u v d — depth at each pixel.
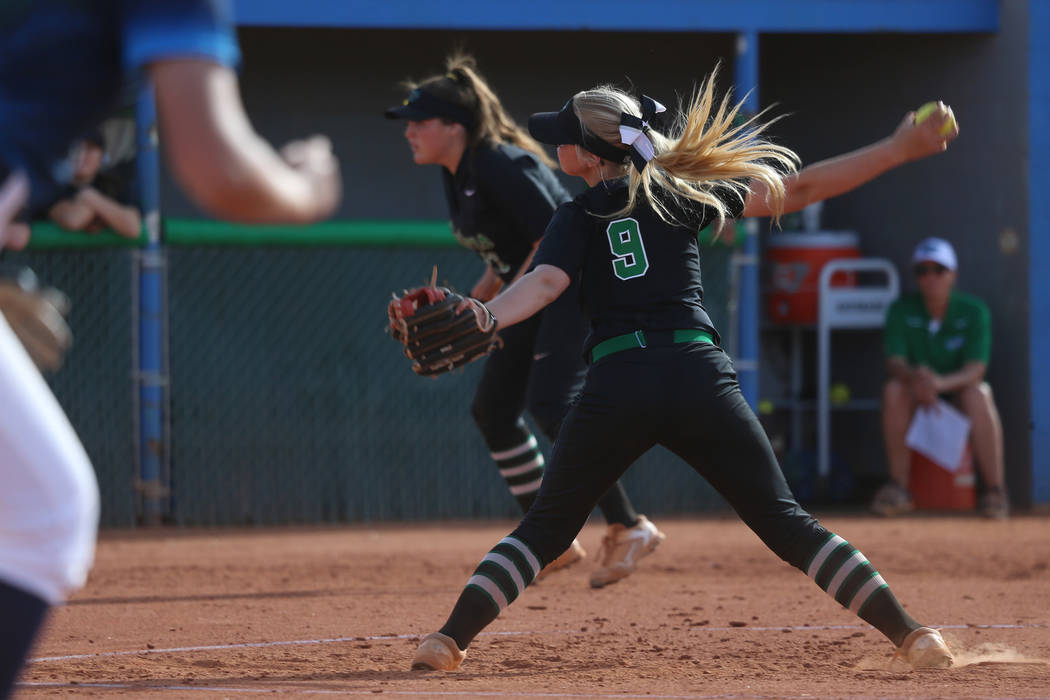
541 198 19.73
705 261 36.81
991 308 39.25
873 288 41.06
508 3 36.00
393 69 45.22
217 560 27.05
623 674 14.34
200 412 34.59
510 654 15.79
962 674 13.84
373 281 35.84
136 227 33.09
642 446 13.98
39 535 6.71
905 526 33.62
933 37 40.81
